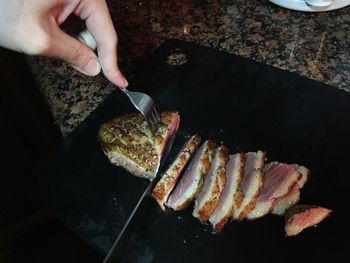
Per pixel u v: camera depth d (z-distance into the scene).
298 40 0.38
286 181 0.28
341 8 0.40
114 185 0.30
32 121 0.38
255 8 0.42
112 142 0.31
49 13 0.21
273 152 0.30
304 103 0.32
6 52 0.37
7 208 0.42
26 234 0.42
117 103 0.34
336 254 0.25
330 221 0.26
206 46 0.37
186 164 0.31
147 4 0.44
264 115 0.32
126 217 0.28
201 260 0.26
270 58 0.37
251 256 0.26
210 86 0.34
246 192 0.28
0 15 0.19
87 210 0.29
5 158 0.39
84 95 0.36
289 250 0.26
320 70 0.35
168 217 0.28
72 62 0.24
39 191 0.30
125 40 0.41
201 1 0.44
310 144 0.30
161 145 0.30
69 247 0.42
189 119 0.33
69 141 0.33
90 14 0.24
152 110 0.29
